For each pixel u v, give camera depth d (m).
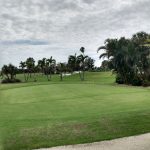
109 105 24.28
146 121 14.09
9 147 10.91
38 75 166.88
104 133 12.23
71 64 124.00
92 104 25.41
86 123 13.74
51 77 148.75
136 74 63.78
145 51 63.06
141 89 44.09
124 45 65.56
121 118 14.70
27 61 149.75
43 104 27.06
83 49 123.31
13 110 23.33
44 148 10.68
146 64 62.81
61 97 33.19
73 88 47.56
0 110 23.47
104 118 14.89
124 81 64.88
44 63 146.50
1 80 130.12
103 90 42.31
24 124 15.17
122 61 64.81
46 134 12.18
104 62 69.69
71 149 10.47
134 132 12.41
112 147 10.60
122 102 26.33
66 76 144.38
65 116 18.39
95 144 10.98
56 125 13.70
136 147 10.54
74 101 28.50
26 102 29.81
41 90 44.91
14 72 134.62
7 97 36.69
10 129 13.77
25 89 49.47
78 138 11.62
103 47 68.38
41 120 16.58
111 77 112.75
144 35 63.47
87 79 116.88
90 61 124.25
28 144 11.09
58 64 143.12
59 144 11.02
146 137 11.77
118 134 12.11
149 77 60.94
